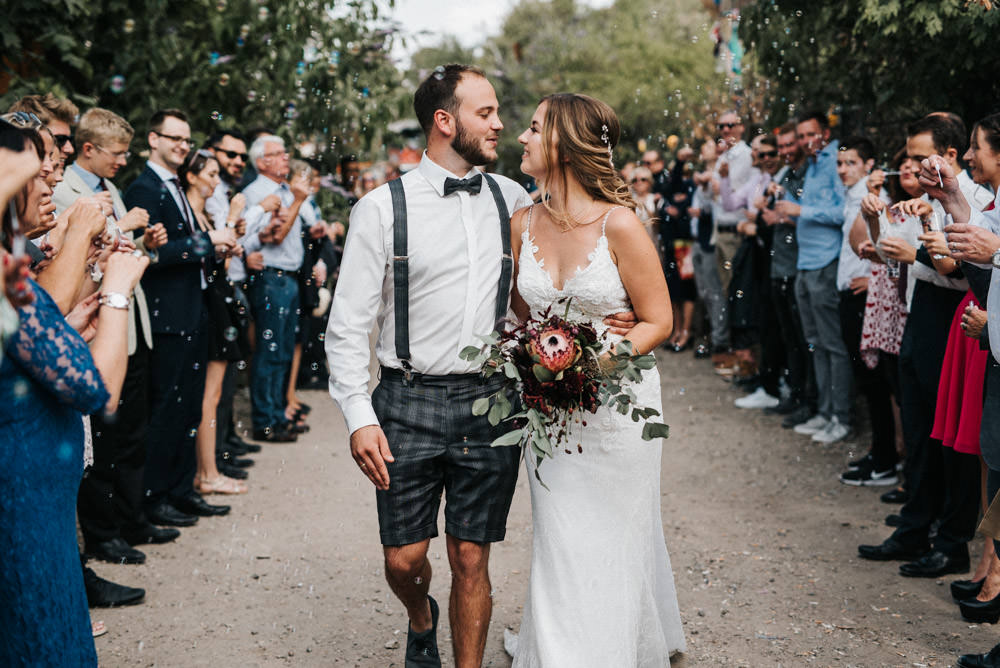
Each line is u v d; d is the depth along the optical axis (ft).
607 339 8.45
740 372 24.89
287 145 22.99
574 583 8.54
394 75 24.77
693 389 24.75
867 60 18.22
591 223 8.42
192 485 14.92
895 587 12.00
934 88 16.17
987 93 16.07
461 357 7.85
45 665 6.49
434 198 8.61
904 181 12.53
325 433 20.26
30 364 6.21
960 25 14.37
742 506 15.43
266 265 18.34
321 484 16.67
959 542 12.21
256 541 13.85
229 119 22.66
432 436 8.61
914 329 12.30
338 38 23.86
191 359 14.32
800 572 12.55
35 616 6.42
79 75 20.22
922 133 12.21
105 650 10.32
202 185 15.03
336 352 8.55
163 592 11.96
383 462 8.32
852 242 14.48
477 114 8.50
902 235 13.35
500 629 10.91
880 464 16.25
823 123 18.70
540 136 8.45
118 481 13.33
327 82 23.38
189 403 14.51
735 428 20.70
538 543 8.81
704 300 27.91
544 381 7.78
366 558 13.21
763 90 25.57
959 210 10.22
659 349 30.60
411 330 8.58
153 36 20.54
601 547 8.59
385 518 8.68
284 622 11.13
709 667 9.85
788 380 22.00
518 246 8.91
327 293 20.84
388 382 8.75
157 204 13.74
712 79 40.70
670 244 29.19
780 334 22.09
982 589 11.03
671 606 9.66
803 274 18.98
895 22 15.11
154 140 13.93
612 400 7.99
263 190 18.49
